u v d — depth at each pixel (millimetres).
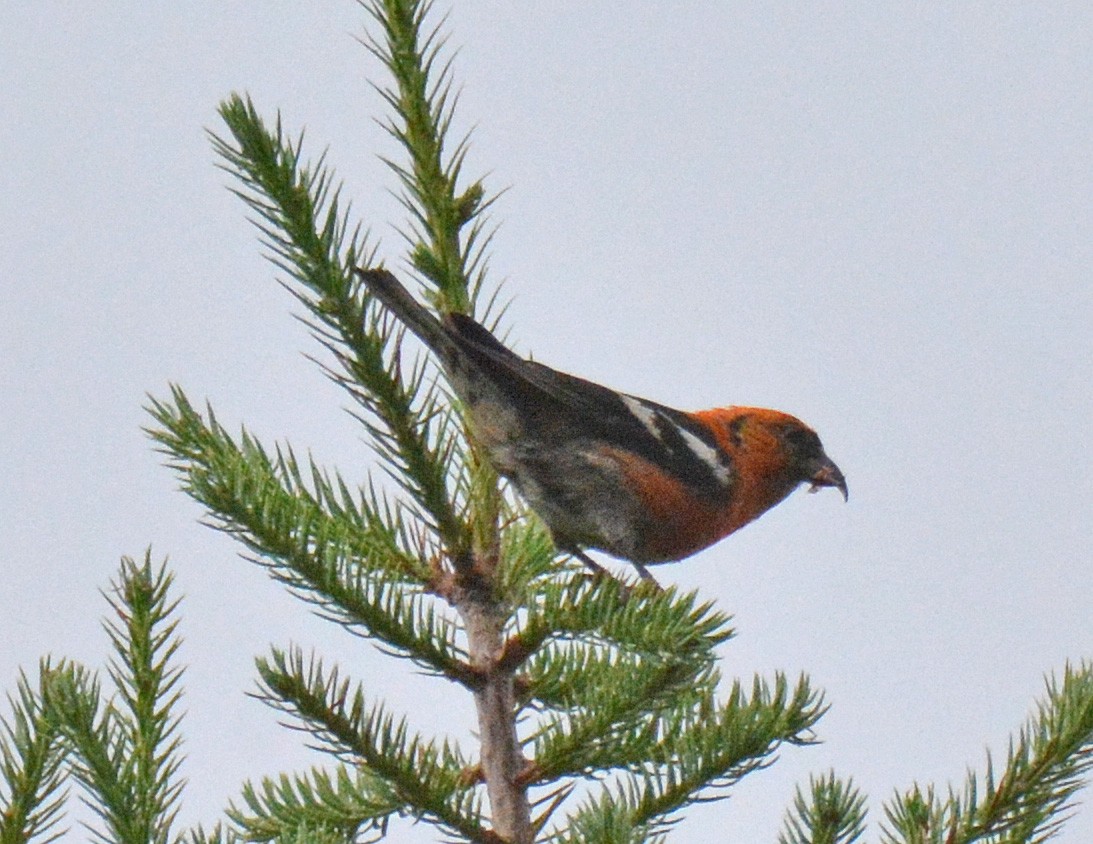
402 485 8047
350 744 6957
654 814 7098
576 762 7359
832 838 6668
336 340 7980
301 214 7773
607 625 7395
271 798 7996
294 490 8195
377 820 7914
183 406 8383
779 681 7102
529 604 7777
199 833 6039
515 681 8055
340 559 7512
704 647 7258
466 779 7793
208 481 7449
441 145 9328
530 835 7320
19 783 6059
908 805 6652
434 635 7559
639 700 7305
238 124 7680
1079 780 6609
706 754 7047
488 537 8000
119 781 6125
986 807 6598
